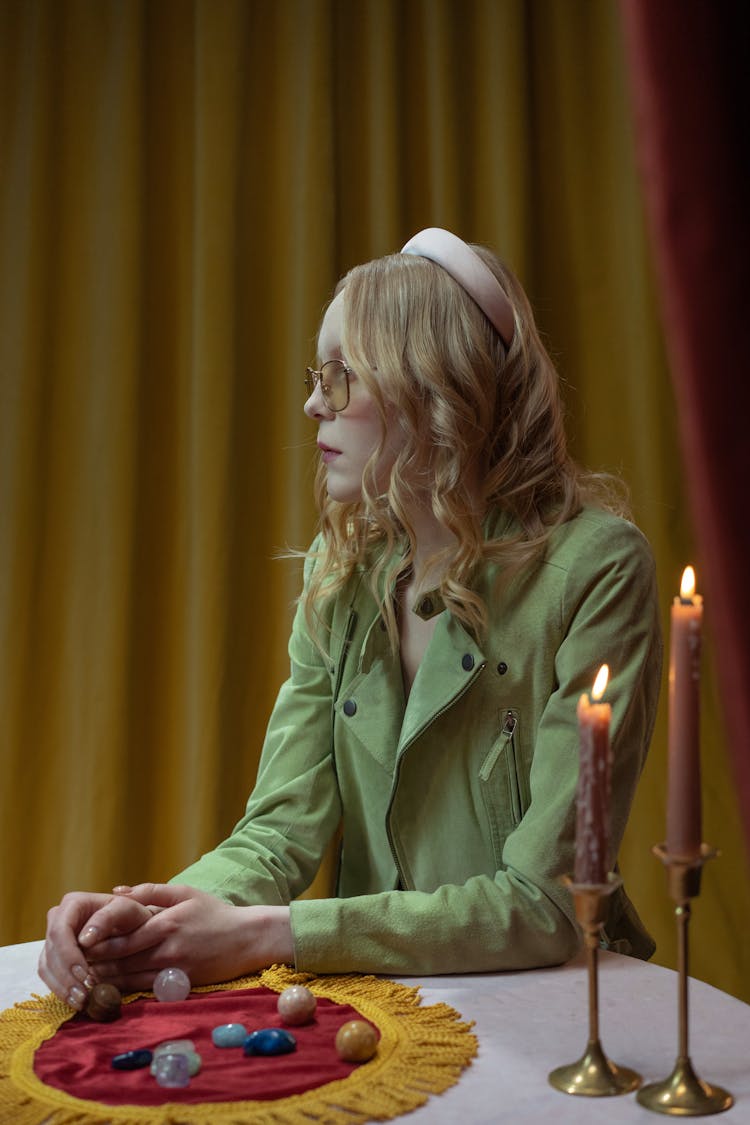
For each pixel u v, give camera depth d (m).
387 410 1.40
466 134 2.77
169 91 2.76
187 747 2.66
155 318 2.76
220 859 1.39
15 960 1.26
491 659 1.37
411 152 2.80
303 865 1.44
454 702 1.36
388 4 2.73
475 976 1.18
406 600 1.48
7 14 2.70
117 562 2.65
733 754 0.50
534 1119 0.84
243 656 2.71
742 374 0.49
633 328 2.74
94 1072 0.93
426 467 1.40
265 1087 0.89
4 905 2.62
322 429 1.45
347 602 1.50
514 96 2.71
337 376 1.42
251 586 2.74
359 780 1.47
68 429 2.70
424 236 1.48
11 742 2.62
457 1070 0.92
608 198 2.76
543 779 1.27
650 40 0.52
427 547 1.47
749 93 0.52
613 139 2.75
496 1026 1.03
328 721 1.51
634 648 1.33
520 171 2.71
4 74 2.69
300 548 2.69
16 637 2.64
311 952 1.16
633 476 2.74
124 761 2.64
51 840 2.65
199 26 2.69
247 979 1.17
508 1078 0.92
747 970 2.62
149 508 2.74
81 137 2.70
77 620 2.66
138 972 1.14
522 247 2.71
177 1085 0.90
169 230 2.76
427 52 2.77
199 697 2.63
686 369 0.50
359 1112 0.85
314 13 2.69
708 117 0.51
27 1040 1.00
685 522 2.73
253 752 2.71
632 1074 0.90
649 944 1.47
